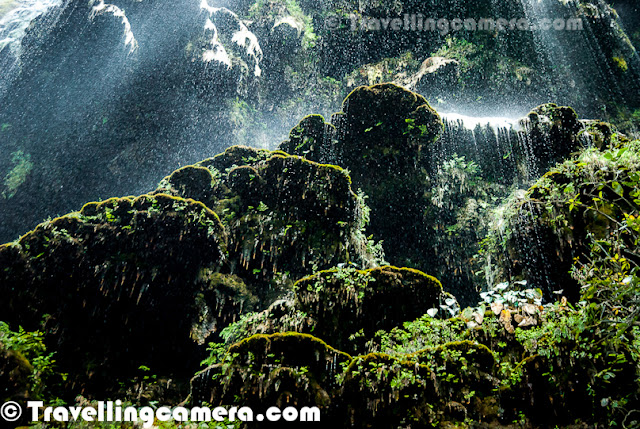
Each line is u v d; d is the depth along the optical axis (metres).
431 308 5.50
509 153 8.86
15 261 6.34
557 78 13.70
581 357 4.32
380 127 8.74
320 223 7.03
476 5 14.52
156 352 6.34
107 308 6.29
